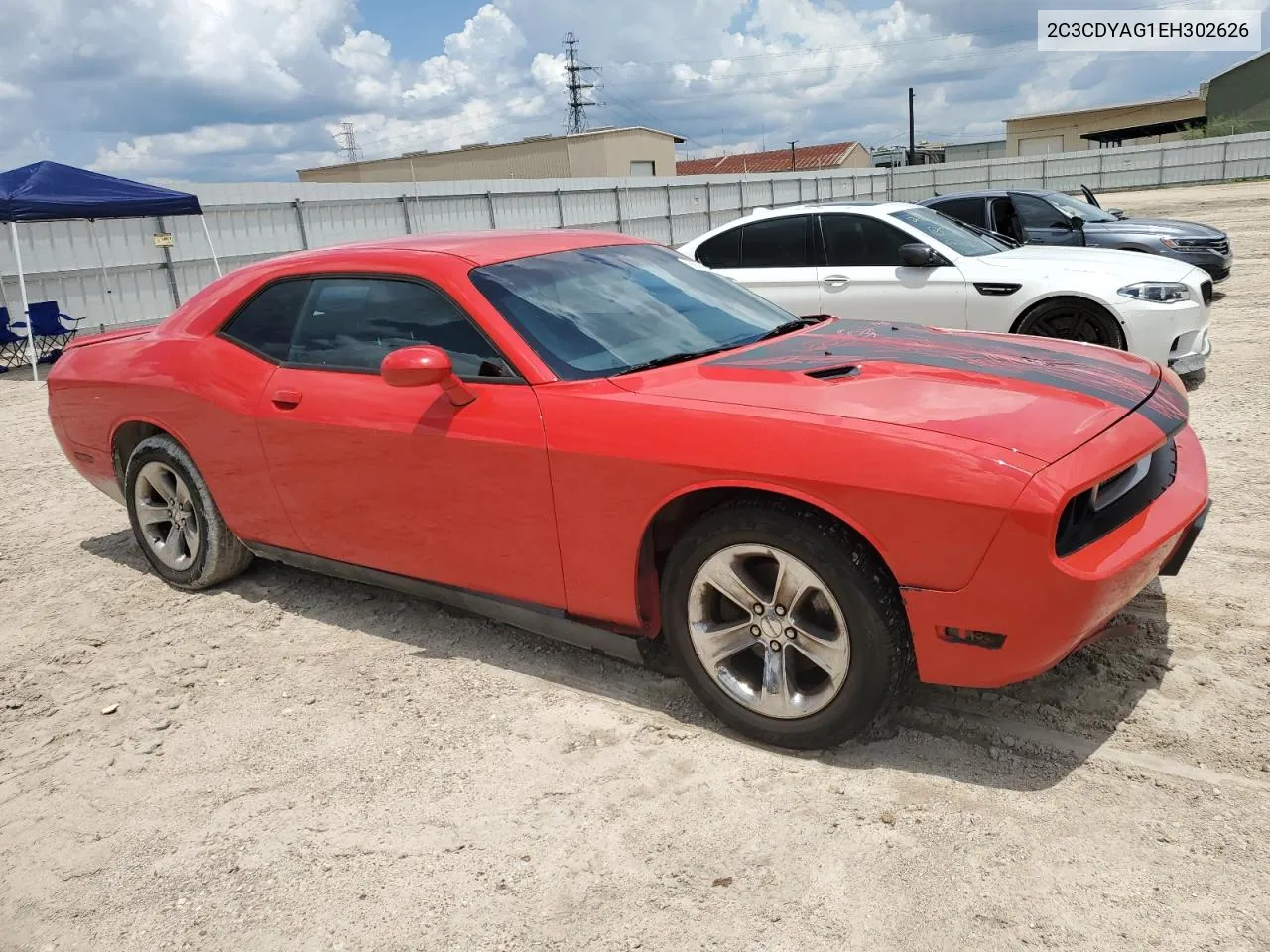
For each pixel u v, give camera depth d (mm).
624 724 3078
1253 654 3148
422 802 2762
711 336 3502
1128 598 2625
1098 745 2744
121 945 2322
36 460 7797
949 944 2078
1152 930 2064
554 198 25672
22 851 2729
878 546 2488
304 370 3730
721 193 32625
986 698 3037
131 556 5164
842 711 2678
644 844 2496
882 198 42375
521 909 2307
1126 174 38688
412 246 3680
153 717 3404
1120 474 2703
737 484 2666
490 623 3924
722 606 2969
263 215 18156
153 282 16234
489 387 3172
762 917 2205
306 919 2344
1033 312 6805
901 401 2719
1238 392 6809
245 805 2834
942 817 2490
